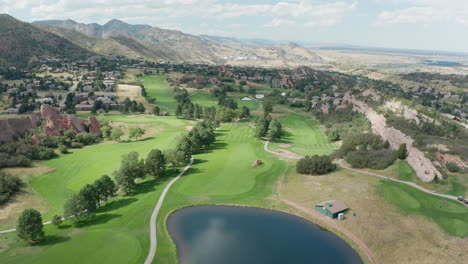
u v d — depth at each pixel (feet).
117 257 221.05
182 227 268.41
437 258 215.10
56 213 292.61
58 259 216.95
